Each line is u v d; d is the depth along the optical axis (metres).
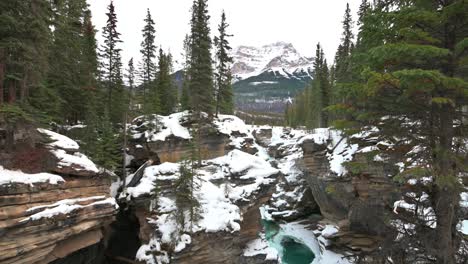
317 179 36.81
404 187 10.31
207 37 37.97
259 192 28.11
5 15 15.03
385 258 9.21
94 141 26.27
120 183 31.05
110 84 37.59
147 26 44.66
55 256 15.68
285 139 74.88
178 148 34.88
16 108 14.98
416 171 7.57
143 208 23.47
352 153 30.38
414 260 8.70
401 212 11.80
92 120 27.11
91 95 32.56
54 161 16.34
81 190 17.44
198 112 36.00
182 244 20.20
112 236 26.95
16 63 16.59
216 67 43.41
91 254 22.67
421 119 8.88
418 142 8.87
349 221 28.30
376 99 8.54
